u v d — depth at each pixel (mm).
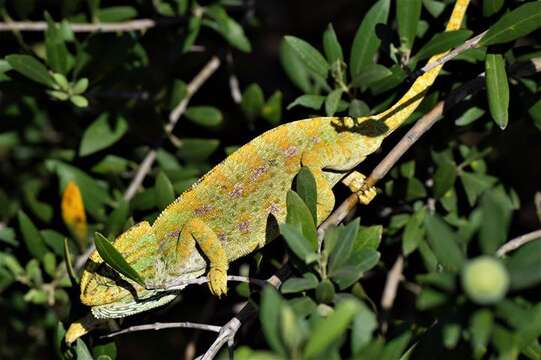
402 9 3918
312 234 3248
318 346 2395
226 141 5090
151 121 5023
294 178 3557
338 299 3162
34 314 5797
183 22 5219
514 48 3986
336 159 3594
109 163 5094
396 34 4066
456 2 3910
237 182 3590
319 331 2404
